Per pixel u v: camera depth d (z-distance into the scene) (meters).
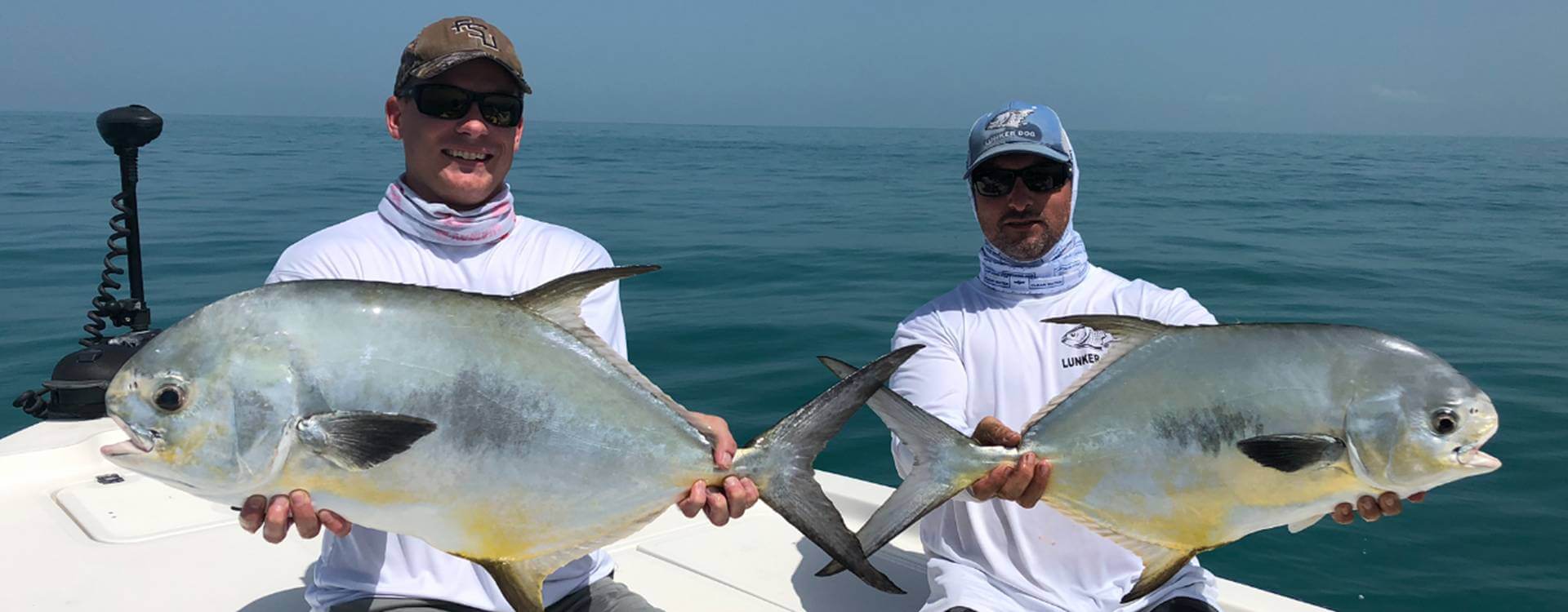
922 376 3.44
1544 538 5.52
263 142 82.69
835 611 3.61
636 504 2.46
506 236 3.17
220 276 13.65
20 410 7.77
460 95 2.98
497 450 2.35
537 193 31.11
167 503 4.32
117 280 13.18
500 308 2.38
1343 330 2.66
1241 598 3.62
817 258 16.00
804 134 198.75
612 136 139.50
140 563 3.81
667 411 2.46
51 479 4.52
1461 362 9.18
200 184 32.75
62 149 56.97
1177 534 2.75
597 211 25.03
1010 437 2.86
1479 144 172.75
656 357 9.38
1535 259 16.91
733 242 18.09
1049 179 3.35
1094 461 2.76
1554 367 8.98
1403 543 5.52
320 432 2.23
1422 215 26.27
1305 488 2.62
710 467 2.47
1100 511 2.79
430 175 3.05
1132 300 3.43
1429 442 2.52
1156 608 3.13
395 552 2.89
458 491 2.34
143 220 20.72
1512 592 4.98
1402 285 13.99
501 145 3.08
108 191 28.12
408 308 2.33
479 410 2.34
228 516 4.24
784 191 33.44
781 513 2.51
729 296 12.52
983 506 3.27
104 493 4.38
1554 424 7.32
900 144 109.00
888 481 6.53
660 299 12.27
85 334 10.05
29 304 11.47
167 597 3.56
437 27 3.01
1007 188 3.37
